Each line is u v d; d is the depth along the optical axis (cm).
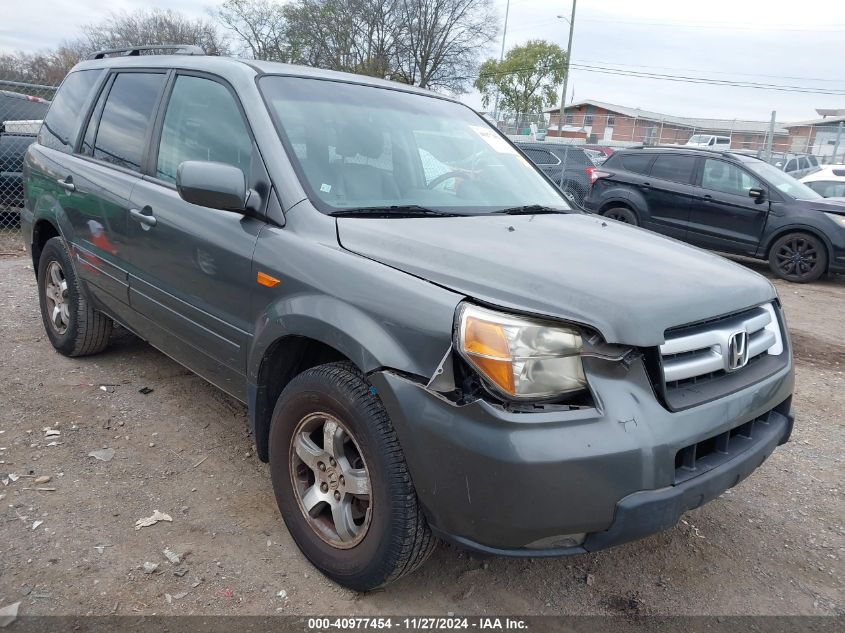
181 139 336
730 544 300
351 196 285
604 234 293
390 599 250
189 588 248
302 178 276
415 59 3891
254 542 277
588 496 195
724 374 234
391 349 214
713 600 263
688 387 221
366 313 225
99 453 338
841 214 921
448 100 397
